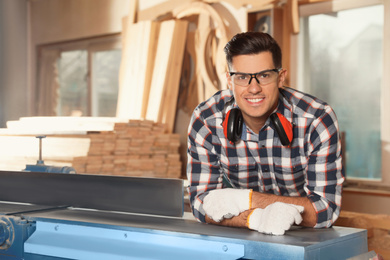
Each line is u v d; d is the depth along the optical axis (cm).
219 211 180
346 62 475
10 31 632
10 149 388
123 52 575
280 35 459
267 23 464
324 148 191
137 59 547
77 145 431
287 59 462
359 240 177
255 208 177
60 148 416
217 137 206
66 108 683
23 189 237
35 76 679
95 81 650
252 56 175
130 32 564
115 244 182
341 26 475
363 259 175
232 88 183
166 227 180
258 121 196
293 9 451
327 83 486
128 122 470
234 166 213
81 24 648
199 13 519
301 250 149
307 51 493
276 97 181
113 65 630
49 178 231
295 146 199
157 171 488
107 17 619
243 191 183
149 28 540
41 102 675
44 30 693
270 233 167
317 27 487
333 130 192
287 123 188
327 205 184
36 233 199
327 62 484
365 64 464
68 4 662
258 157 207
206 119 205
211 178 210
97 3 629
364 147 471
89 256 182
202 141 207
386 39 433
